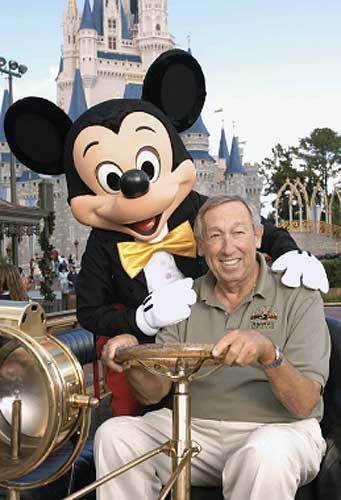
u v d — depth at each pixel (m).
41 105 3.79
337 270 22.14
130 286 3.42
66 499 1.63
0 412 1.50
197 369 1.76
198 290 2.81
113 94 110.50
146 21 111.94
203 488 2.64
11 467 1.47
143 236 3.40
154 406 3.24
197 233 2.64
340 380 2.66
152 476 2.42
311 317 2.54
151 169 3.38
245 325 2.59
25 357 1.46
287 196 69.62
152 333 2.97
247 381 2.54
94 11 112.69
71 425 1.51
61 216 74.00
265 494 2.16
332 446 2.58
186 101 3.94
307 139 74.38
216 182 76.00
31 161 3.86
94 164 3.37
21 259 49.03
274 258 3.40
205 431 2.59
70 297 14.38
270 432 2.27
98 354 3.70
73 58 113.31
